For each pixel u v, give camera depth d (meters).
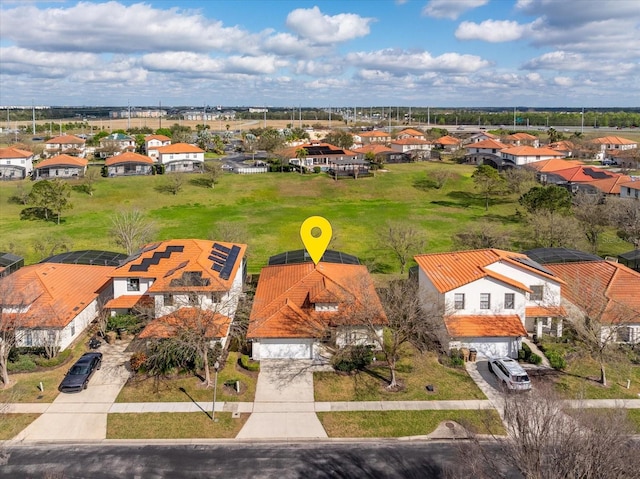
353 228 81.19
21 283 42.31
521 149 131.50
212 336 36.19
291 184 111.12
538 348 40.78
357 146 170.12
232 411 32.53
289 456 28.39
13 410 32.38
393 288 42.59
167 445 29.36
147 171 119.38
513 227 80.19
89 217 87.06
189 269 42.66
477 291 40.03
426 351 40.12
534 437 20.33
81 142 161.62
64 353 38.97
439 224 83.75
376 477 26.61
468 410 32.59
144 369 36.53
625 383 35.69
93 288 46.38
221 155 154.25
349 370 37.28
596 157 154.25
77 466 27.39
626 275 44.59
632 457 19.69
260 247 70.62
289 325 39.16
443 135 197.50
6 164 113.81
